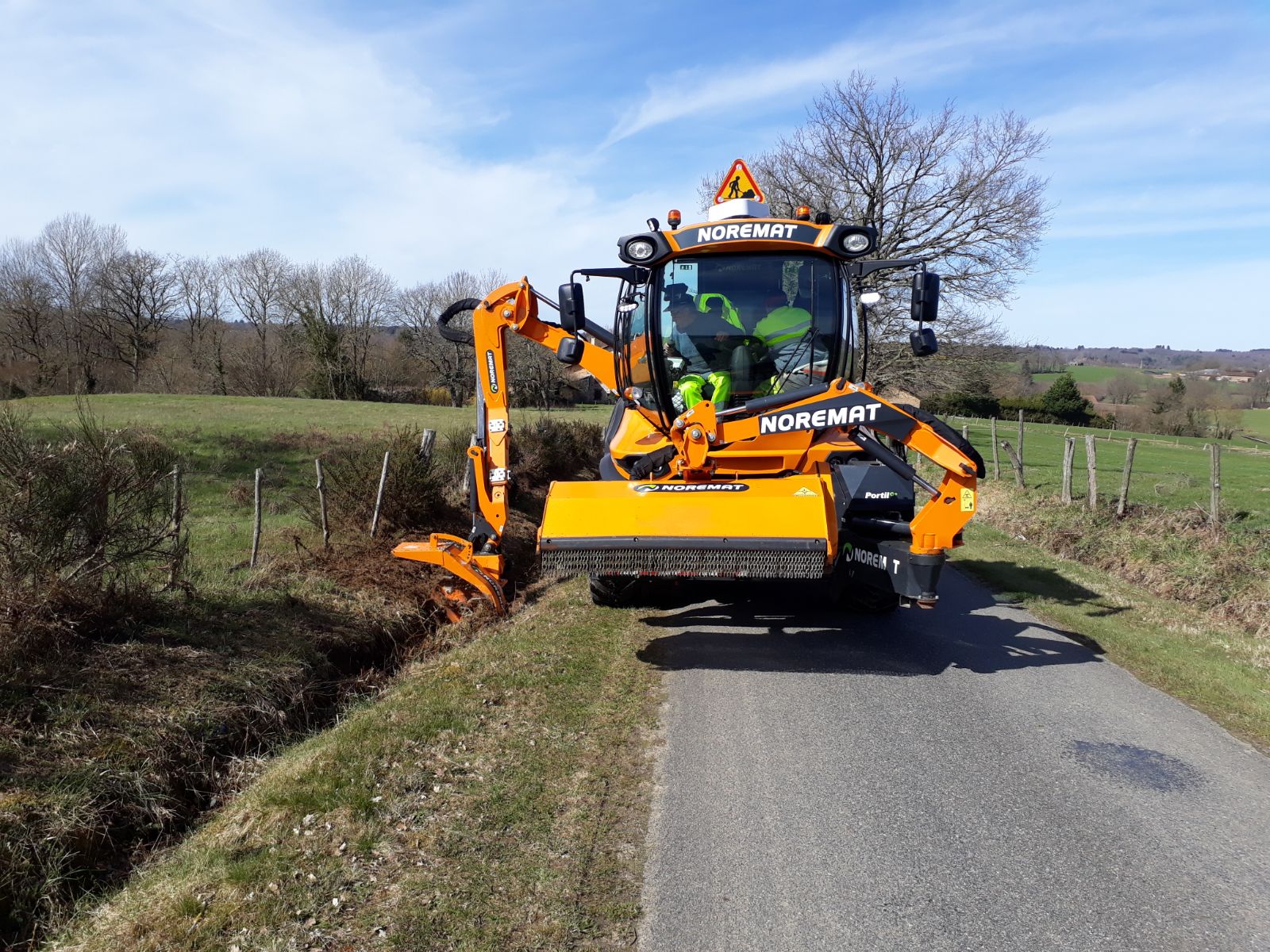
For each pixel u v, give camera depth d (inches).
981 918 134.6
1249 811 170.2
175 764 188.4
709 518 230.2
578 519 233.3
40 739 176.6
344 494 410.3
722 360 272.8
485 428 277.1
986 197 999.0
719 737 204.7
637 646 276.7
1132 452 494.9
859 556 262.1
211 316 2202.3
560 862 148.9
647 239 263.7
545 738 201.3
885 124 1011.9
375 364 2253.9
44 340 1905.8
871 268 271.1
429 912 133.6
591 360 285.4
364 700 247.8
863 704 227.8
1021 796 176.1
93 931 134.6
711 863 149.8
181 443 690.2
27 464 204.7
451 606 327.9
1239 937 129.9
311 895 137.7
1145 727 213.3
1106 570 423.2
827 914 135.4
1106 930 131.6
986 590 368.2
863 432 262.7
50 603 208.5
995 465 761.6
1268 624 307.0
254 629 264.7
